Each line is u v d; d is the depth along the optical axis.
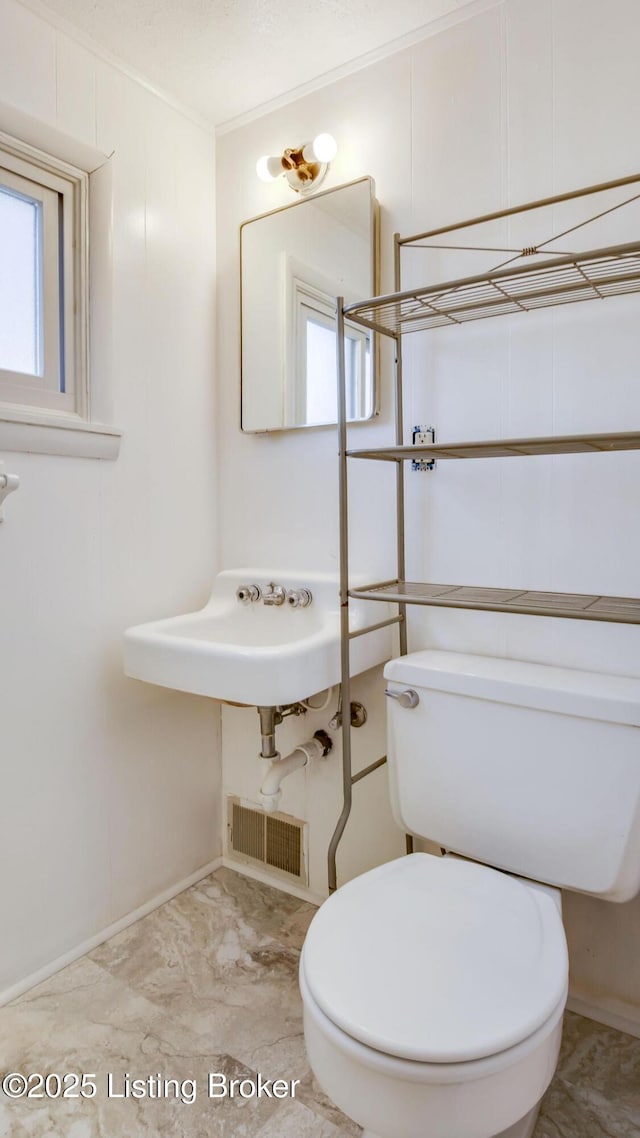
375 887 1.05
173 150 1.67
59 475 1.43
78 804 1.50
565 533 1.30
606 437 0.97
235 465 1.82
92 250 1.49
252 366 1.74
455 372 1.41
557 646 1.31
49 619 1.42
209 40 1.43
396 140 1.47
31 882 1.40
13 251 1.37
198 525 1.81
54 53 1.37
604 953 1.29
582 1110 1.10
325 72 1.55
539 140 1.29
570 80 1.25
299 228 1.62
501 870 1.20
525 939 0.92
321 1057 0.81
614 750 1.06
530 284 1.29
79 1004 1.34
